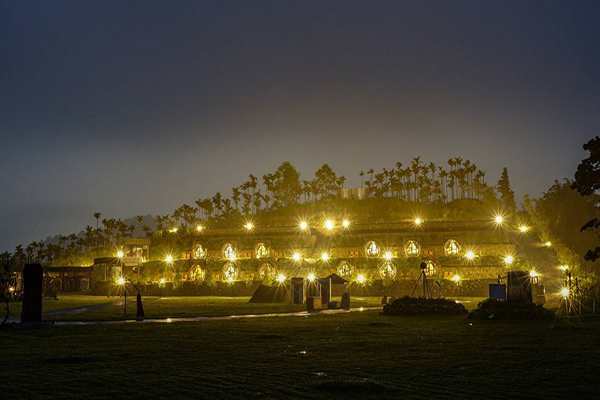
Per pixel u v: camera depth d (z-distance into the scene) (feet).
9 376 75.77
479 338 116.16
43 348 102.83
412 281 350.23
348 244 398.62
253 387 68.90
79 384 70.74
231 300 301.22
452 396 64.69
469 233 381.81
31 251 536.01
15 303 258.37
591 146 129.08
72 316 183.11
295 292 261.44
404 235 390.83
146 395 65.16
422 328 137.90
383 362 86.53
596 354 93.40
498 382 71.97
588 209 482.69
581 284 239.09
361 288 354.13
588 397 64.39
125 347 104.06
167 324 151.64
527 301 168.25
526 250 400.26
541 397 64.34
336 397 63.93
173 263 414.41
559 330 129.49
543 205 501.15
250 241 421.18
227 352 97.35
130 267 425.28
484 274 355.56
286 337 119.34
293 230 435.53
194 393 66.03
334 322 156.15
